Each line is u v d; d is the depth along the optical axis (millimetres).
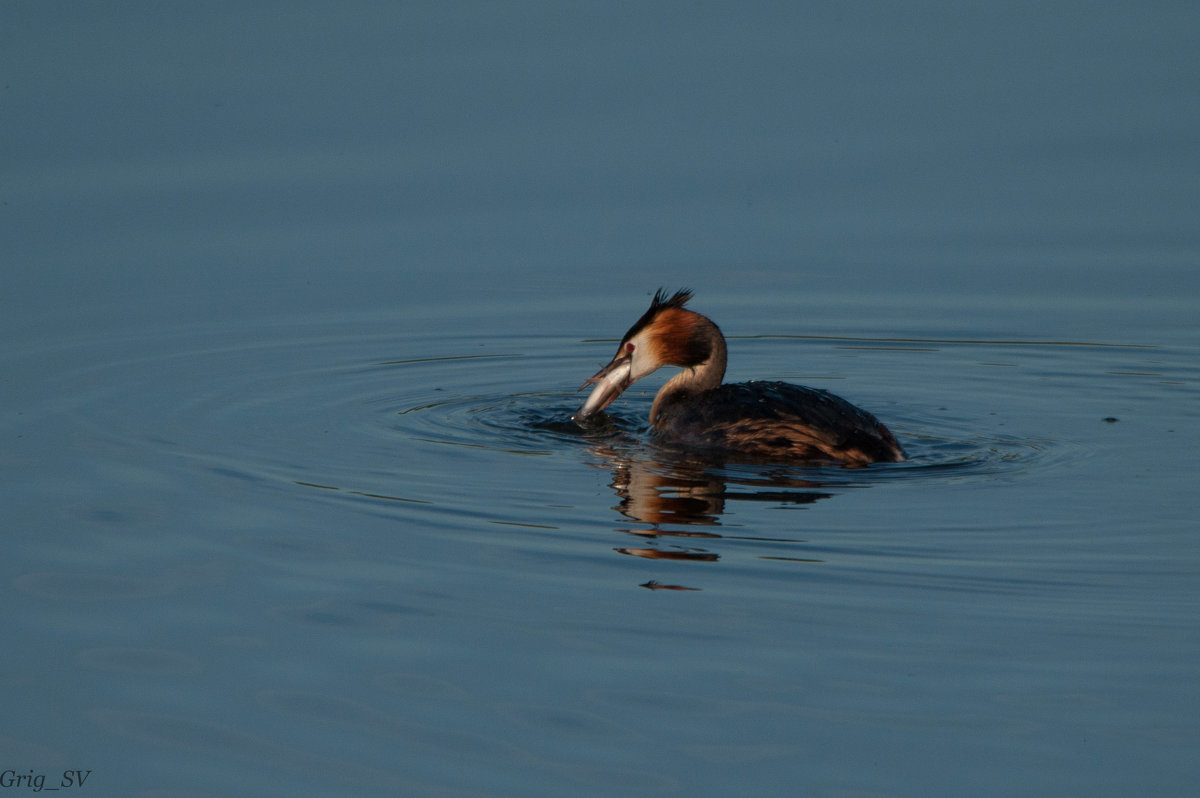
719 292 21406
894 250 22484
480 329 20266
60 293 20703
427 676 10367
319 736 9641
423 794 8992
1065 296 20906
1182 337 19438
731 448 15211
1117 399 17250
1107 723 9688
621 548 12602
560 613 11336
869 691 10133
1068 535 12820
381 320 20438
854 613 11305
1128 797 8867
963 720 9750
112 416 16406
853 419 15188
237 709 9961
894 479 14344
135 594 11695
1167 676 10281
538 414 17078
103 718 9875
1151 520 13156
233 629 11094
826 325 20375
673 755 9375
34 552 12508
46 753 9500
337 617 11281
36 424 16047
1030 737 9531
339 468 14766
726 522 13203
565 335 20156
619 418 17109
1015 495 13836
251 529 13047
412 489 14125
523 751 9430
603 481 14406
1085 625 11078
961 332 19953
